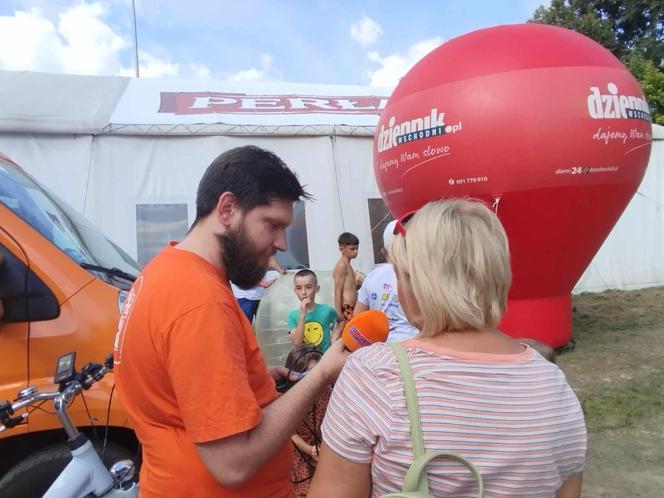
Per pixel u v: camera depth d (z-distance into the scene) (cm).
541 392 137
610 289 1113
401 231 157
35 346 268
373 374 136
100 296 281
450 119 562
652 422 495
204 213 168
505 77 550
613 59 596
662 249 1127
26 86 1000
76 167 820
